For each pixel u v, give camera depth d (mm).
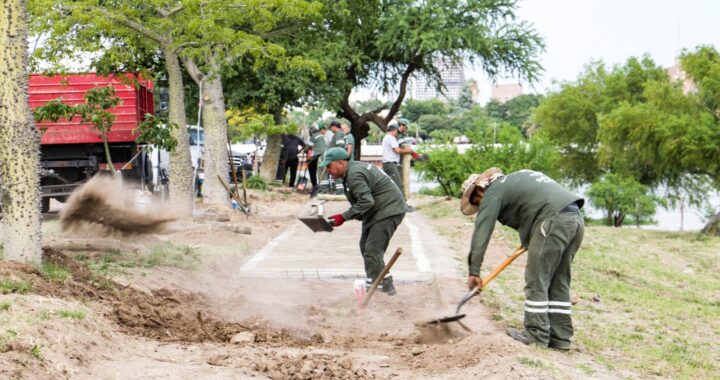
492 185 7035
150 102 18734
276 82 26328
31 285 6285
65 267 7453
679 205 38219
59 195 15195
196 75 17734
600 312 9383
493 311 8461
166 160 20016
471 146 26547
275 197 22031
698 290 13703
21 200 7039
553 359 6285
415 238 14156
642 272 14828
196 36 15992
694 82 24672
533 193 6887
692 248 19812
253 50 16359
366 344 6930
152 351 5691
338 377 5379
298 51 25859
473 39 31328
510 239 14891
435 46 30266
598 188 34344
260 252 12117
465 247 13203
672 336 8438
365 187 8516
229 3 15500
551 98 41875
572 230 6785
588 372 5977
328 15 21766
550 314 6996
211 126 17875
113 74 16422
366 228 8836
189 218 14695
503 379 5316
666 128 23750
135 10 14906
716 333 9023
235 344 6398
